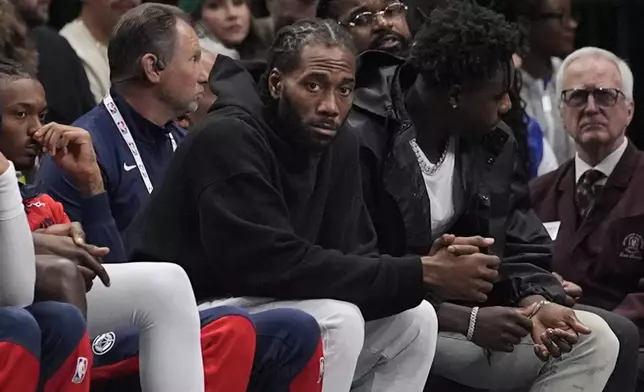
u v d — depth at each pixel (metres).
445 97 10.10
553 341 9.79
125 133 9.77
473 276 8.88
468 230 10.33
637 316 11.37
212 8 12.80
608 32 15.53
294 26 8.82
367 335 9.17
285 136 8.79
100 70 12.22
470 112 10.11
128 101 9.84
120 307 7.89
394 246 9.97
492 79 10.04
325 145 8.75
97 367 8.19
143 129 9.84
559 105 12.34
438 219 10.22
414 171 9.95
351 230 9.27
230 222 8.45
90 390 8.34
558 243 12.00
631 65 15.30
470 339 9.94
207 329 8.18
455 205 10.25
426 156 10.24
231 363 8.14
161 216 8.72
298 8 11.55
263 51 12.88
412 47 10.23
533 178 12.57
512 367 10.19
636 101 15.21
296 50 8.66
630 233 11.72
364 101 10.06
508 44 10.05
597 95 11.94
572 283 11.36
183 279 8.00
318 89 8.65
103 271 7.81
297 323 8.34
